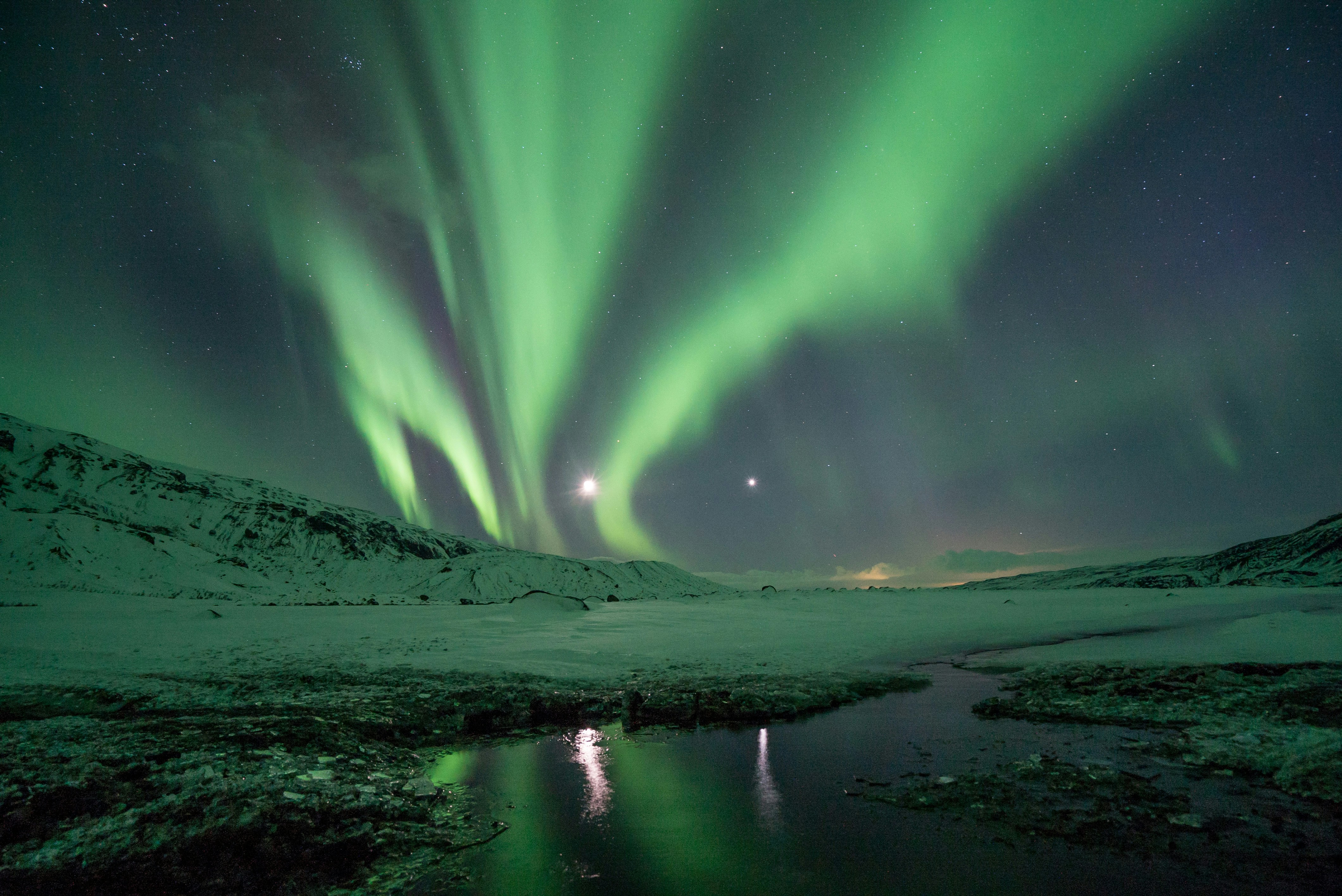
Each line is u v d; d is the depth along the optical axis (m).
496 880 5.71
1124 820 6.78
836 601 64.69
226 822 6.33
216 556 115.81
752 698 13.66
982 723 11.91
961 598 73.50
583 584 120.81
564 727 12.30
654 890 5.45
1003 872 5.62
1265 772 8.12
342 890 5.57
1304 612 35.91
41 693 14.63
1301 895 5.09
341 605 62.75
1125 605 51.03
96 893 5.28
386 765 9.02
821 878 5.59
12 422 137.88
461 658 20.42
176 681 16.12
